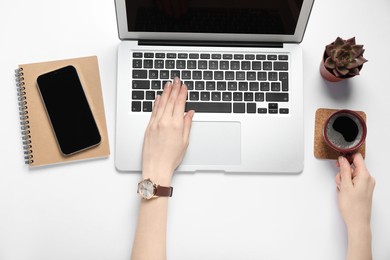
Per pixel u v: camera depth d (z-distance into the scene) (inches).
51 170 30.4
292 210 30.4
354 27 32.6
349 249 29.1
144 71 30.6
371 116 31.5
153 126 29.6
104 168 30.4
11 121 30.8
